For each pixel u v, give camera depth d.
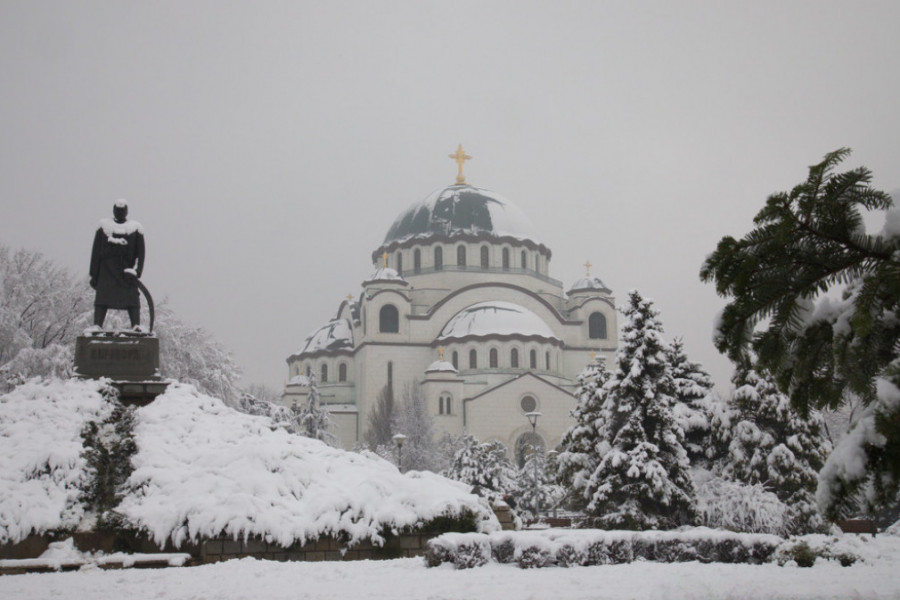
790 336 8.05
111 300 25.84
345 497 18.97
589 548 16.92
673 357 37.53
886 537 29.45
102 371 24.89
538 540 16.59
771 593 11.45
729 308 8.20
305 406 100.38
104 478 20.20
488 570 15.95
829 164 7.82
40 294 47.31
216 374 50.53
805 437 31.73
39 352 43.03
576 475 34.28
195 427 22.94
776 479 31.42
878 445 6.99
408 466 92.19
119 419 22.78
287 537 17.81
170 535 18.06
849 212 7.83
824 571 16.23
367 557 18.19
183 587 13.72
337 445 93.56
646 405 31.83
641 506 30.77
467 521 19.00
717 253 8.22
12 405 22.73
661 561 17.80
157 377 25.22
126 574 15.39
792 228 7.87
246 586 13.73
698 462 34.53
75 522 18.75
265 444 20.92
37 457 19.81
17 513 18.16
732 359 8.31
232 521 17.81
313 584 13.97
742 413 32.50
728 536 18.16
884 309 7.45
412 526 18.66
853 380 7.64
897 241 7.57
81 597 12.66
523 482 69.88
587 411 36.09
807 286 8.03
